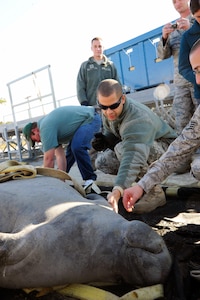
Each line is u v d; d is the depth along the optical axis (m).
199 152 3.38
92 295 1.56
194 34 3.56
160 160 2.19
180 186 3.59
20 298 1.73
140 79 7.91
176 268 1.57
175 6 4.36
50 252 1.57
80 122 4.20
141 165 2.65
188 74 3.63
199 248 2.02
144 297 1.47
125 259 1.52
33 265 1.58
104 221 1.62
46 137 3.85
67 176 2.47
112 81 2.68
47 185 2.15
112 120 2.80
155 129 2.90
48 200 1.89
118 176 2.57
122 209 3.15
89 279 1.62
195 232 2.31
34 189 2.07
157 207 3.10
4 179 2.36
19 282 1.64
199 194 3.23
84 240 1.58
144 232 1.49
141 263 1.49
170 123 5.15
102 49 5.67
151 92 6.06
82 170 4.28
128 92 7.37
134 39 7.79
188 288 1.54
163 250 1.53
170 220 2.73
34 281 1.62
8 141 10.23
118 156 3.26
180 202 3.21
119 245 1.53
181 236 2.31
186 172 4.39
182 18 4.00
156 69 7.50
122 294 1.60
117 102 2.63
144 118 2.74
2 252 1.57
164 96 5.57
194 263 1.84
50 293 1.69
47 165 3.95
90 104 5.80
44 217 1.74
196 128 2.11
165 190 3.39
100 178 4.98
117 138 3.31
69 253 1.57
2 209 1.98
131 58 7.98
